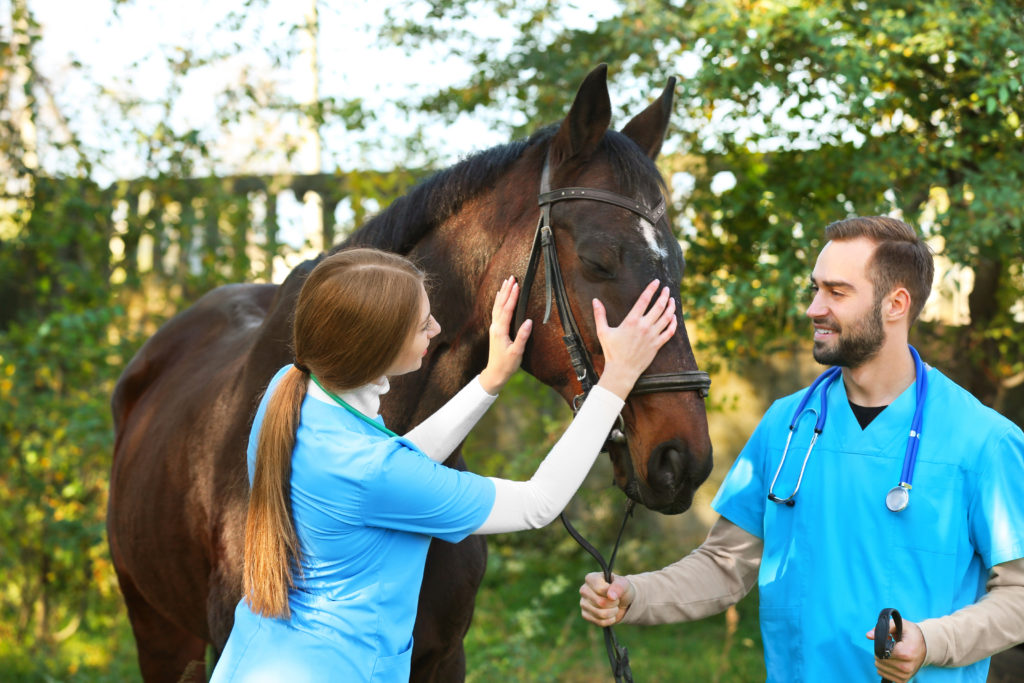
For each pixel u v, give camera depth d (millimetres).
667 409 1668
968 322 4492
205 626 2496
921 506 1511
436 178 2027
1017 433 1521
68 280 5109
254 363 2240
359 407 1528
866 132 3947
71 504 4719
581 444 1559
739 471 1785
